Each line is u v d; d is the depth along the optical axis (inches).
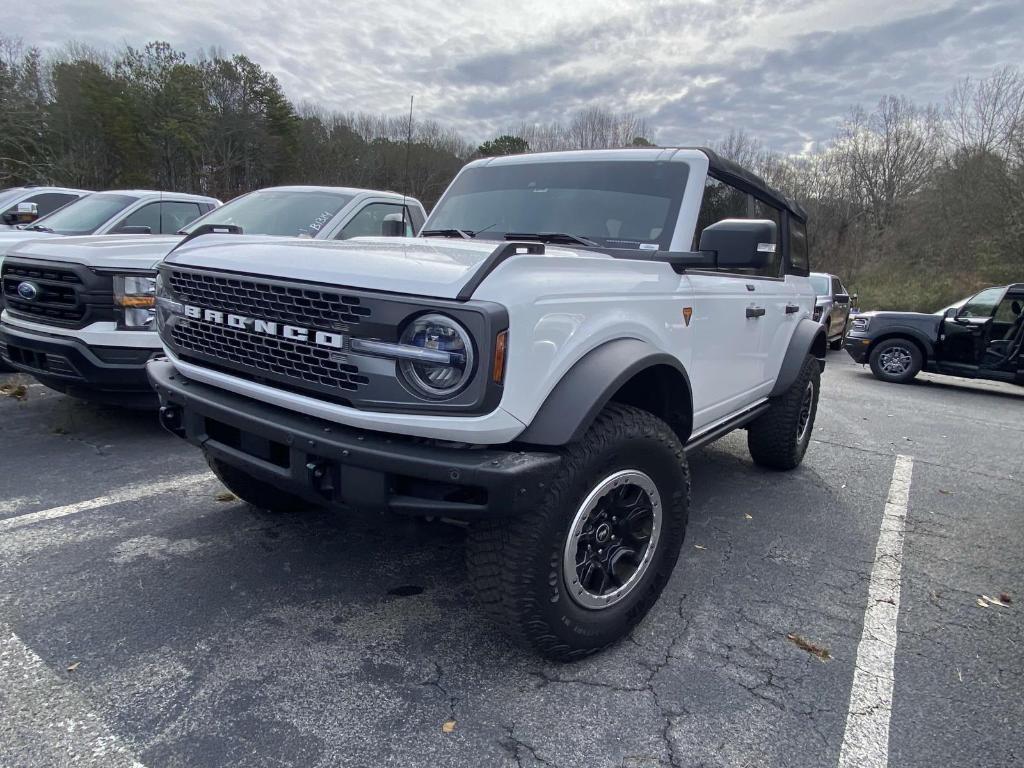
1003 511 179.0
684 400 115.9
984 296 407.8
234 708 87.1
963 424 302.8
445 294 80.1
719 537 151.3
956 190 1234.6
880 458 228.7
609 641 102.1
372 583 121.3
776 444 192.4
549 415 86.0
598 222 129.9
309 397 90.7
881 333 438.3
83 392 182.5
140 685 90.7
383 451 82.0
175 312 111.2
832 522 164.4
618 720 88.5
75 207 302.0
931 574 137.9
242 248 105.3
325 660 98.3
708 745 84.8
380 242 113.3
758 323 158.6
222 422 99.0
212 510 149.3
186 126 1583.4
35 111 1187.9
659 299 110.8
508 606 89.7
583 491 91.7
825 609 121.2
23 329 182.4
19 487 157.0
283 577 121.9
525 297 82.5
